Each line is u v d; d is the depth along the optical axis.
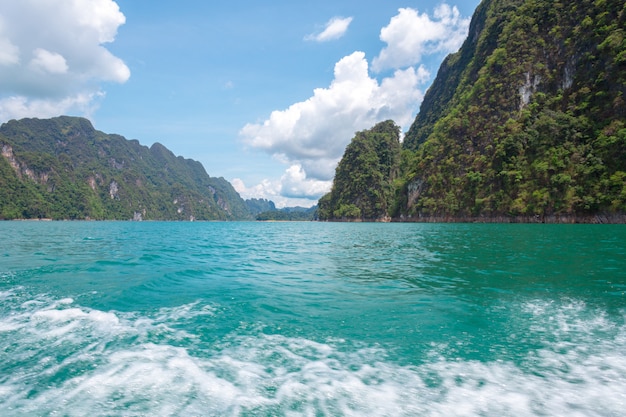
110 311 7.86
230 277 12.47
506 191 83.06
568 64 84.25
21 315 7.43
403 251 21.67
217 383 4.63
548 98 86.06
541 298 9.28
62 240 31.20
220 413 3.96
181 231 56.53
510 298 9.29
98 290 9.91
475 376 4.91
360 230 58.25
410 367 5.20
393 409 4.09
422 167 115.38
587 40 80.62
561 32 88.62
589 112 74.69
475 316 7.70
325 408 4.09
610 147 67.19
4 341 5.96
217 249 23.62
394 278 12.23
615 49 72.06
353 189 151.88
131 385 4.54
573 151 73.00
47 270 13.44
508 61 97.19
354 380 4.78
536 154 79.75
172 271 13.48
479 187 90.38
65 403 4.12
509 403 4.22
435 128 123.25
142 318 7.38
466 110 107.69
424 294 9.80
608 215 64.56
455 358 5.52
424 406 4.16
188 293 9.79
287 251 22.30
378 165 154.25
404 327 6.99
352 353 5.69
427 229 53.50
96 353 5.52
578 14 86.25
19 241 29.52
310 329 6.84
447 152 106.19
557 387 4.60
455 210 96.81
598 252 18.91
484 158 92.00
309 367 5.16
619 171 64.44
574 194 69.81
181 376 4.80
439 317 7.64
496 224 73.38
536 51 92.69
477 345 6.05
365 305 8.60
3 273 12.72
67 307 8.12
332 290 10.32
